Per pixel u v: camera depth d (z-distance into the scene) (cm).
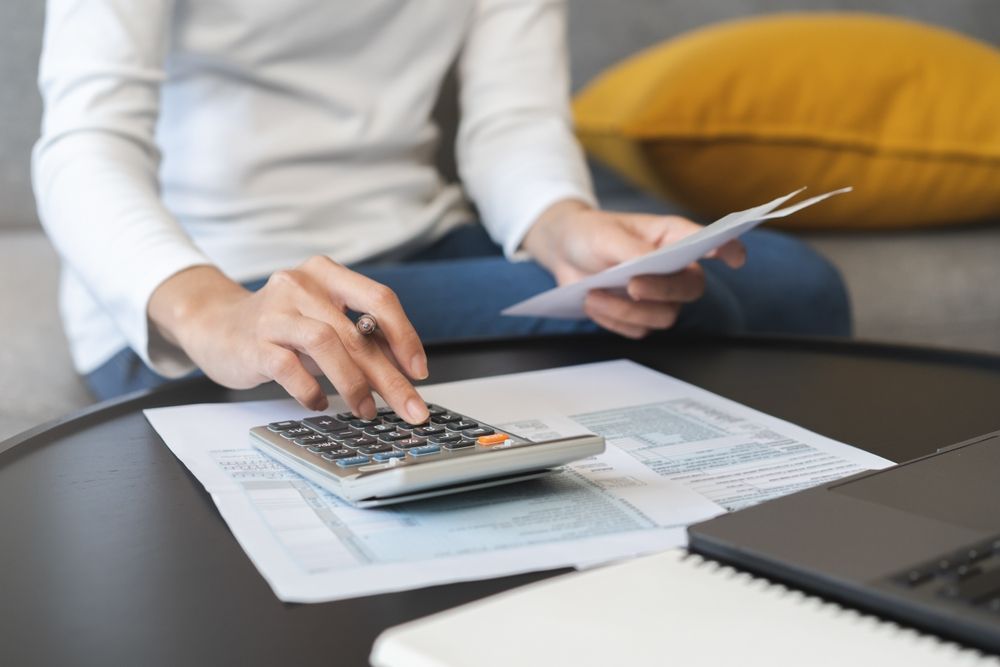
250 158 104
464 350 82
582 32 186
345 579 40
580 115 169
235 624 37
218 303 69
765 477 51
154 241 75
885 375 72
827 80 150
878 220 156
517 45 118
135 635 37
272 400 67
